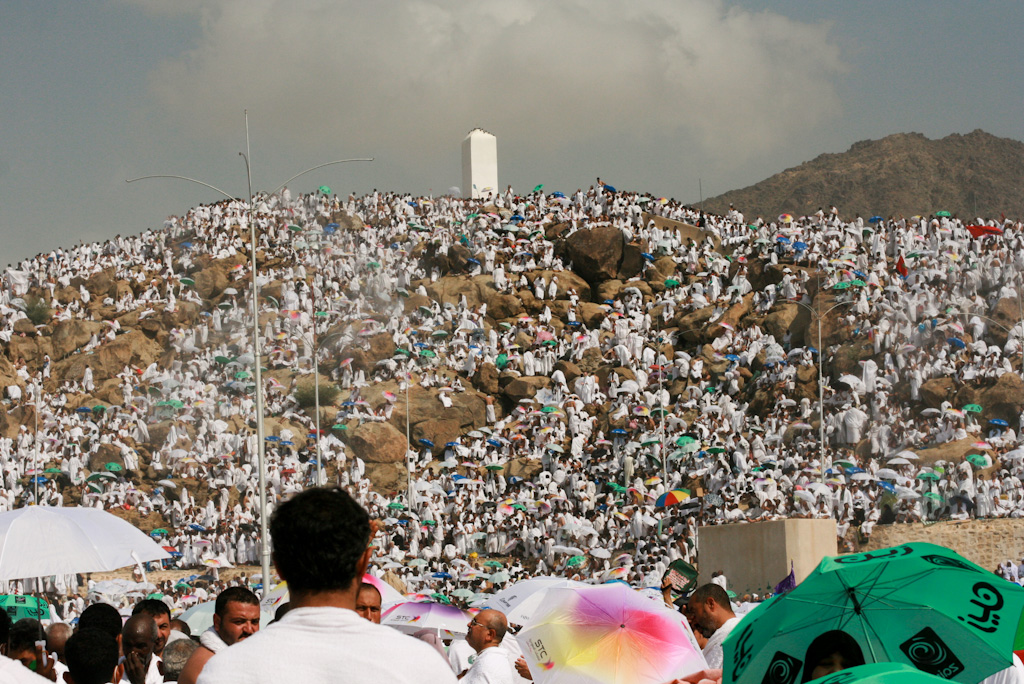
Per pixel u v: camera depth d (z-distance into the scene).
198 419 62.47
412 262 80.56
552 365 69.38
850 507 45.28
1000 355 53.81
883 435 50.69
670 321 73.25
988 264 61.78
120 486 56.31
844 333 60.53
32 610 22.17
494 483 57.75
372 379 68.44
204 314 75.44
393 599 13.18
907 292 60.69
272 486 55.56
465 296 76.12
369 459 59.62
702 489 51.53
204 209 87.50
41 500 56.41
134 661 7.77
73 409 66.81
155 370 69.88
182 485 56.03
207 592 41.78
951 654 5.39
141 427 61.00
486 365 68.56
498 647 9.27
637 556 45.84
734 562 31.81
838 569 5.64
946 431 49.53
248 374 66.19
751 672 5.57
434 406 64.12
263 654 4.07
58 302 79.31
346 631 4.16
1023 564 40.03
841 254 68.62
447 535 52.50
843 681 4.37
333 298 76.31
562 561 48.19
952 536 42.97
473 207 87.50
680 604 10.94
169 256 82.62
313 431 61.94
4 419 65.75
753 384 62.41
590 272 79.50
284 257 82.12
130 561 10.13
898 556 5.61
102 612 7.67
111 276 80.50
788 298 68.38
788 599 5.70
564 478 55.94
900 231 70.56
